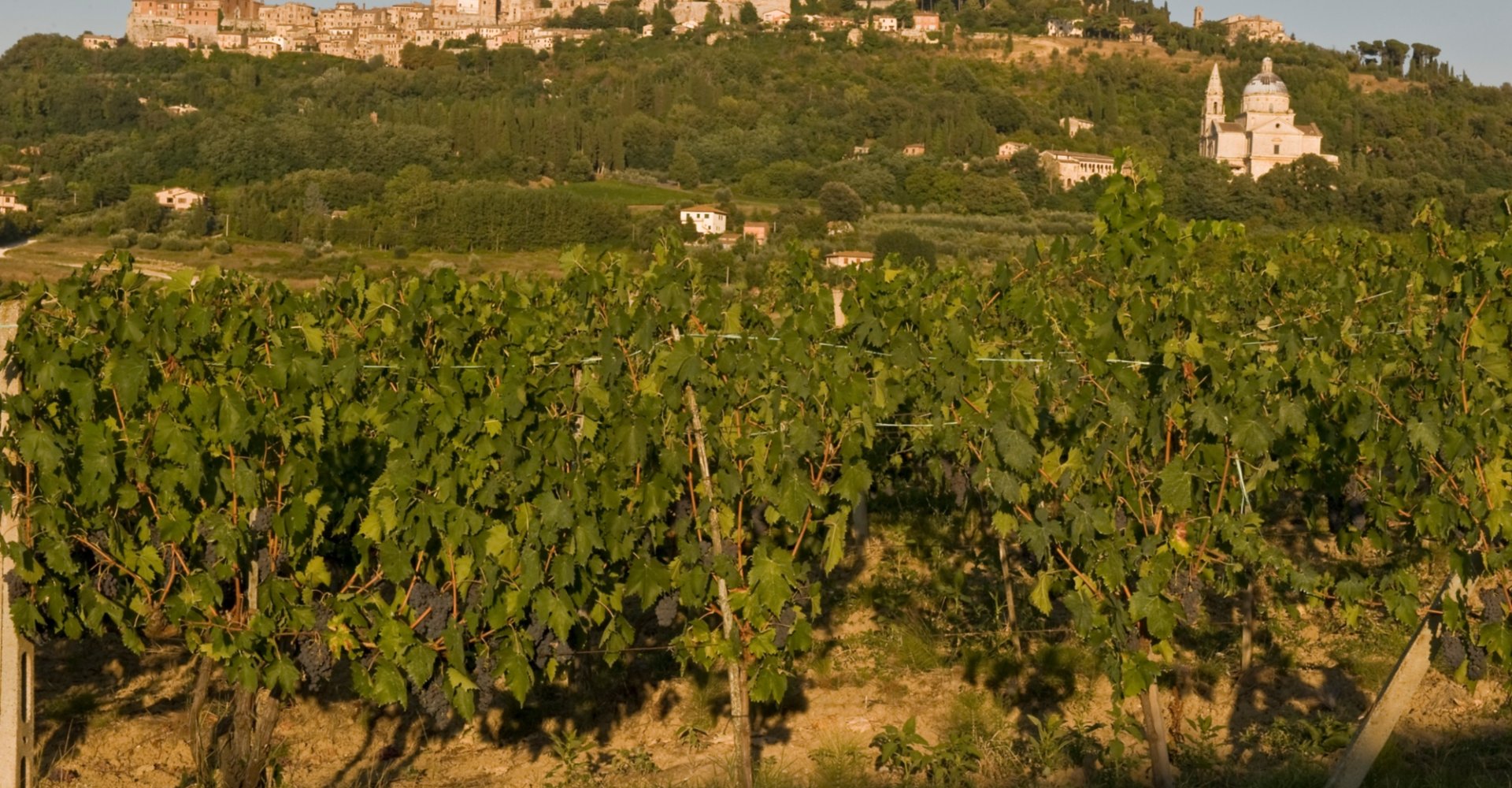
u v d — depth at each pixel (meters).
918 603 8.22
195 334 4.93
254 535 5.18
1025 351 5.73
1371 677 7.09
